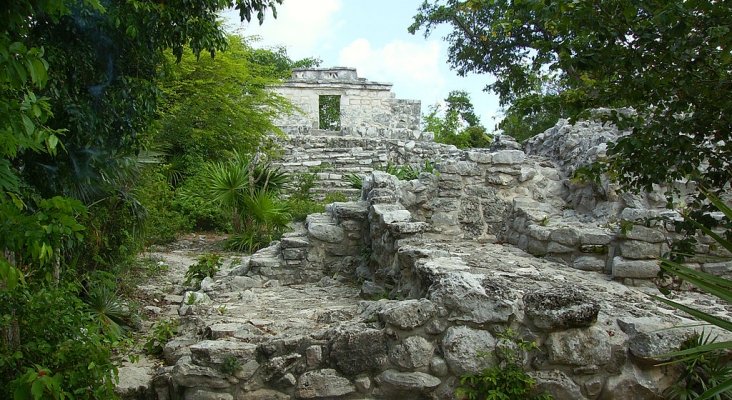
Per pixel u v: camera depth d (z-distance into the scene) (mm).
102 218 5449
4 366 3121
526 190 6938
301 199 12281
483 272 4602
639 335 3691
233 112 14172
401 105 22016
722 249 4898
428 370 3736
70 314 3523
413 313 3756
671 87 3402
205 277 6898
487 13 13422
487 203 6883
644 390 3656
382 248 5973
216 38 4793
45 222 2484
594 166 4098
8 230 2314
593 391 3684
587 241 5102
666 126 3619
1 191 2355
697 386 3625
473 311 3742
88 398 3270
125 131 4859
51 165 4234
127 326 5340
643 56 3256
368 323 3938
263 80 15227
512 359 3670
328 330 3863
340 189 13695
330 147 16188
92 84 4395
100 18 4105
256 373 3781
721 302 4449
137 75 4852
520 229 6094
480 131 20625
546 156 7719
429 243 6152
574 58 3270
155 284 7219
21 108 2369
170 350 4387
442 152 16156
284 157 15578
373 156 15578
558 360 3668
